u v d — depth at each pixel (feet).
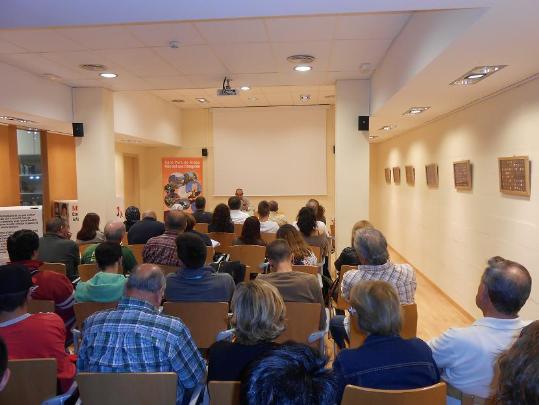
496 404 2.87
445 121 17.39
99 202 19.10
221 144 31.94
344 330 8.91
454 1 6.32
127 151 30.04
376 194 35.12
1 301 6.13
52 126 19.89
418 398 4.69
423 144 21.01
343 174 18.16
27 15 8.14
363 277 8.24
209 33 11.90
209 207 32.37
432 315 15.83
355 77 17.40
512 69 9.51
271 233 16.70
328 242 15.53
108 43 12.75
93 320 5.98
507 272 5.43
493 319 5.55
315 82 18.22
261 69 15.96
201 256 8.59
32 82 16.17
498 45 7.81
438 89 11.80
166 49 13.35
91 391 5.40
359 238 8.42
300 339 8.46
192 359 6.09
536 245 10.12
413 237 23.59
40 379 5.74
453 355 5.57
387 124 20.75
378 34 12.05
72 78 17.07
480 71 9.73
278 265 9.37
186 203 32.04
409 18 10.73
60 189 23.84
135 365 5.76
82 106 18.89
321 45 13.06
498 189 12.31
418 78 10.49
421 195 21.68
